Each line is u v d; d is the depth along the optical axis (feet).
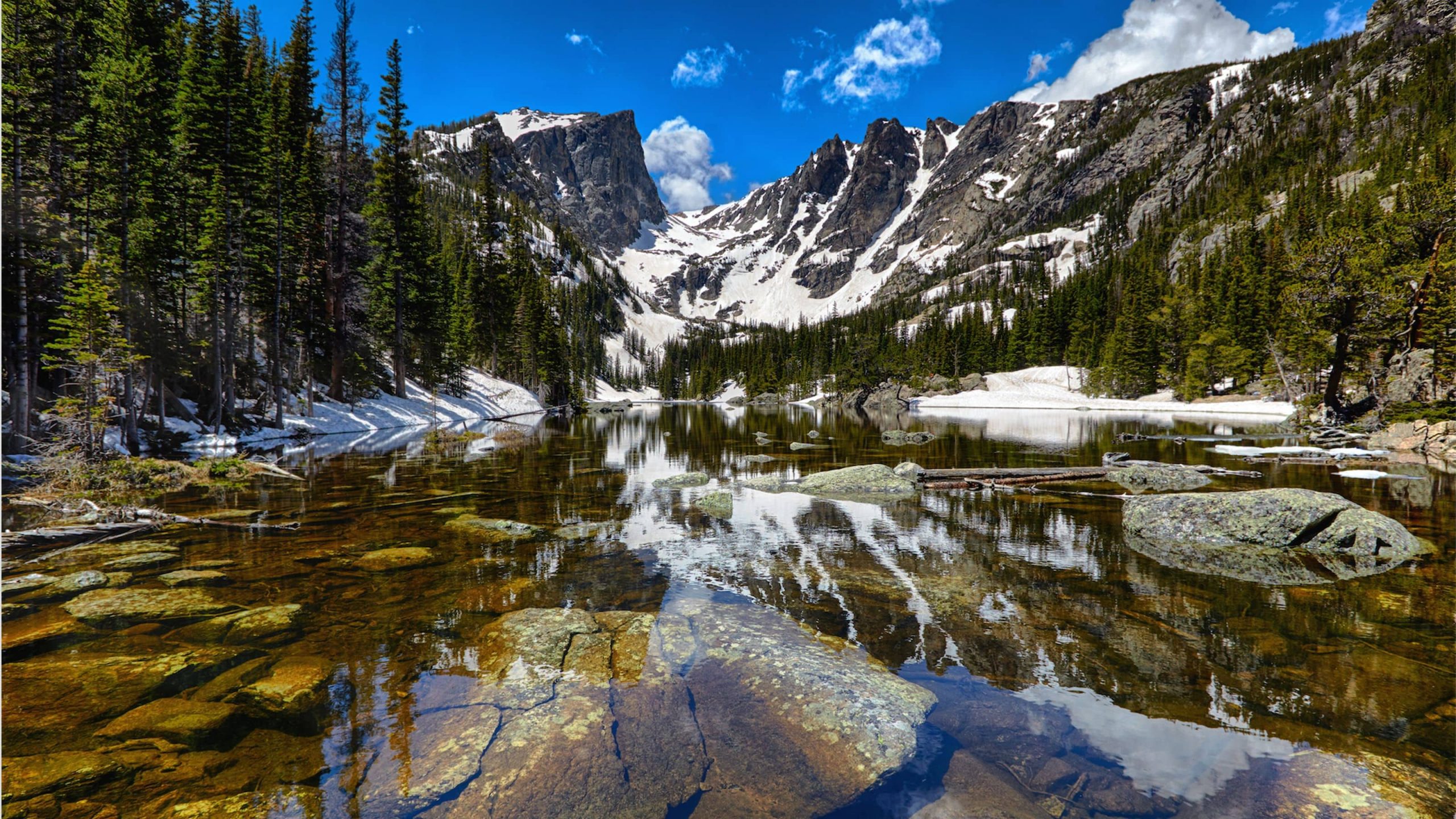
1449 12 577.02
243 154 87.71
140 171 75.20
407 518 36.83
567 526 35.53
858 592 23.40
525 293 230.27
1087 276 416.05
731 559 28.30
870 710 14.07
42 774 11.34
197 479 50.60
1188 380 232.53
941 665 16.76
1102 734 13.11
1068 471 54.19
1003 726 13.47
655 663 16.90
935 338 403.34
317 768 11.92
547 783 11.62
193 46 94.58
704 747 12.97
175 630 18.84
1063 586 24.12
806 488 49.49
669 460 71.05
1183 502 33.68
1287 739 12.79
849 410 269.85
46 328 66.28
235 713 13.88
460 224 438.40
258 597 22.25
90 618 19.71
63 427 56.85
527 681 15.74
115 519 35.06
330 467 61.05
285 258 103.71
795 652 17.22
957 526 35.68
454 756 12.35
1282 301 126.11
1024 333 362.53
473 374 204.74
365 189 134.82
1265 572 25.88
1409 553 28.14
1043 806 10.78
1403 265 106.22
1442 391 96.12
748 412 250.78
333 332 117.19
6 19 73.10
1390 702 14.32
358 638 18.56
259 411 96.43
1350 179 364.79
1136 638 18.65
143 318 74.84
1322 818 10.14
